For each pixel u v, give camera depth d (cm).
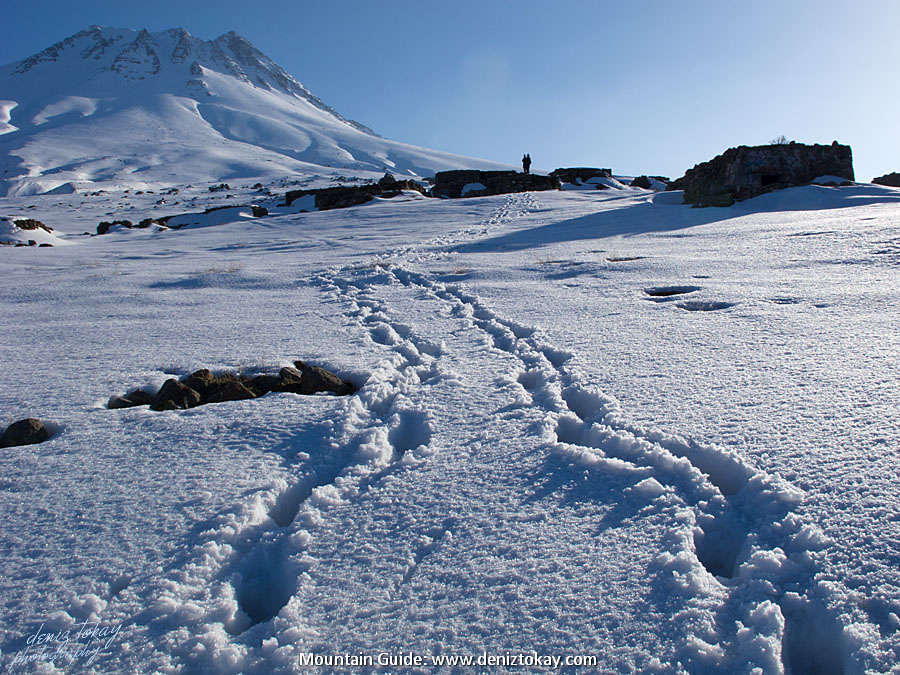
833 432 327
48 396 477
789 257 1076
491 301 848
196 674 201
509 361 538
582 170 5484
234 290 1099
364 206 3962
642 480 299
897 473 277
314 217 3550
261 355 587
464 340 633
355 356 576
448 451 355
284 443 379
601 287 915
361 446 360
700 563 244
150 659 204
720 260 1109
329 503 302
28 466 352
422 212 3331
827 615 205
